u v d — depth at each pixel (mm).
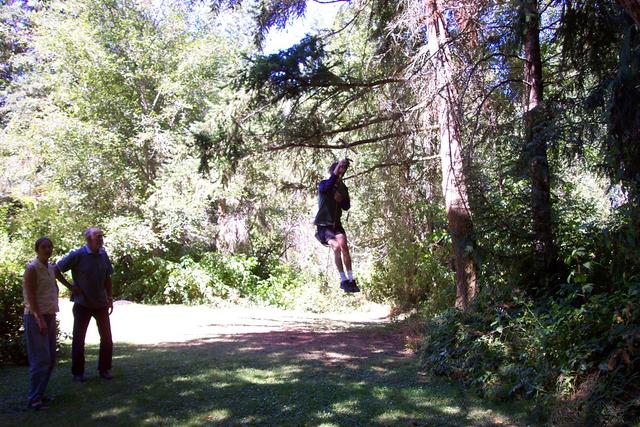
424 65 9492
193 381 6516
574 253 6488
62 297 19359
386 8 10828
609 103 5488
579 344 5516
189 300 19891
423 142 11844
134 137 19438
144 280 19859
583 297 6270
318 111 11344
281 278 21734
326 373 6984
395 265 15312
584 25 6914
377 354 8359
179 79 19516
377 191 14828
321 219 7070
